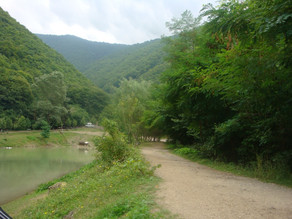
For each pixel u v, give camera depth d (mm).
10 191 14352
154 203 4703
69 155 34094
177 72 11773
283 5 4480
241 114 9500
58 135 60125
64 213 5875
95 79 167625
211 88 9117
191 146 20469
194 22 16875
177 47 17219
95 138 11539
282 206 4508
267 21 4668
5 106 63656
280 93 6945
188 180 7219
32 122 66750
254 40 5453
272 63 5551
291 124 7910
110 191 6176
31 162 26531
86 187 7512
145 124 28703
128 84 40656
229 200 4910
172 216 3969
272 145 8859
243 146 10617
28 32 132000
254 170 8617
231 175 8500
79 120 83812
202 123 14484
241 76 6676
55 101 67688
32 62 102375
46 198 8602
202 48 12508
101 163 11117
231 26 5598
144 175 7664
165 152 20500
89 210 5273
